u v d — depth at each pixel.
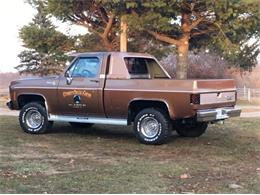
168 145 10.85
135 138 11.94
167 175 7.62
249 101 32.12
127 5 19.73
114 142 11.25
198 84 10.19
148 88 10.62
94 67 11.46
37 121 12.44
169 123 10.76
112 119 11.31
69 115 11.94
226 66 38.81
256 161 8.99
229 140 11.80
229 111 10.92
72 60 11.90
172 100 10.34
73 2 22.52
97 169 8.02
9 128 13.55
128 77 11.09
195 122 11.29
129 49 26.53
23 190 6.56
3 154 9.39
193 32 23.09
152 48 27.06
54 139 11.62
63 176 7.46
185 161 8.88
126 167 8.21
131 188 6.75
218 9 19.69
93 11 24.09
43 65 32.84
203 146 10.77
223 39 21.23
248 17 20.55
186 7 21.05
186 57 22.50
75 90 11.60
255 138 12.22
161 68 12.36
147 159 9.06
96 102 11.31
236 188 6.83
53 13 22.91
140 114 10.88
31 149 10.07
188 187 6.86
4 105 24.47
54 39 25.98
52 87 11.99
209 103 10.48
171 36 22.81
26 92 12.38
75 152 9.79
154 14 20.08
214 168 8.24
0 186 6.77
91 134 12.64
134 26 20.62
